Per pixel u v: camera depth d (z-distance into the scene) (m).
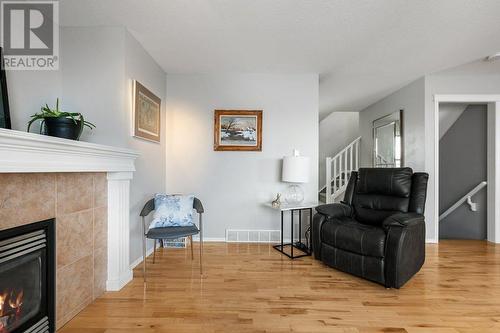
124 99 2.24
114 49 2.24
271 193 3.39
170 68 3.19
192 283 2.17
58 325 1.57
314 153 3.38
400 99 4.02
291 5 1.95
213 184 3.39
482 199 3.84
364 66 3.13
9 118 1.58
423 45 2.58
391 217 2.16
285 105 3.39
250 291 2.03
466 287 2.12
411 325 1.60
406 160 3.86
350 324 1.61
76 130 1.75
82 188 1.79
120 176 2.09
